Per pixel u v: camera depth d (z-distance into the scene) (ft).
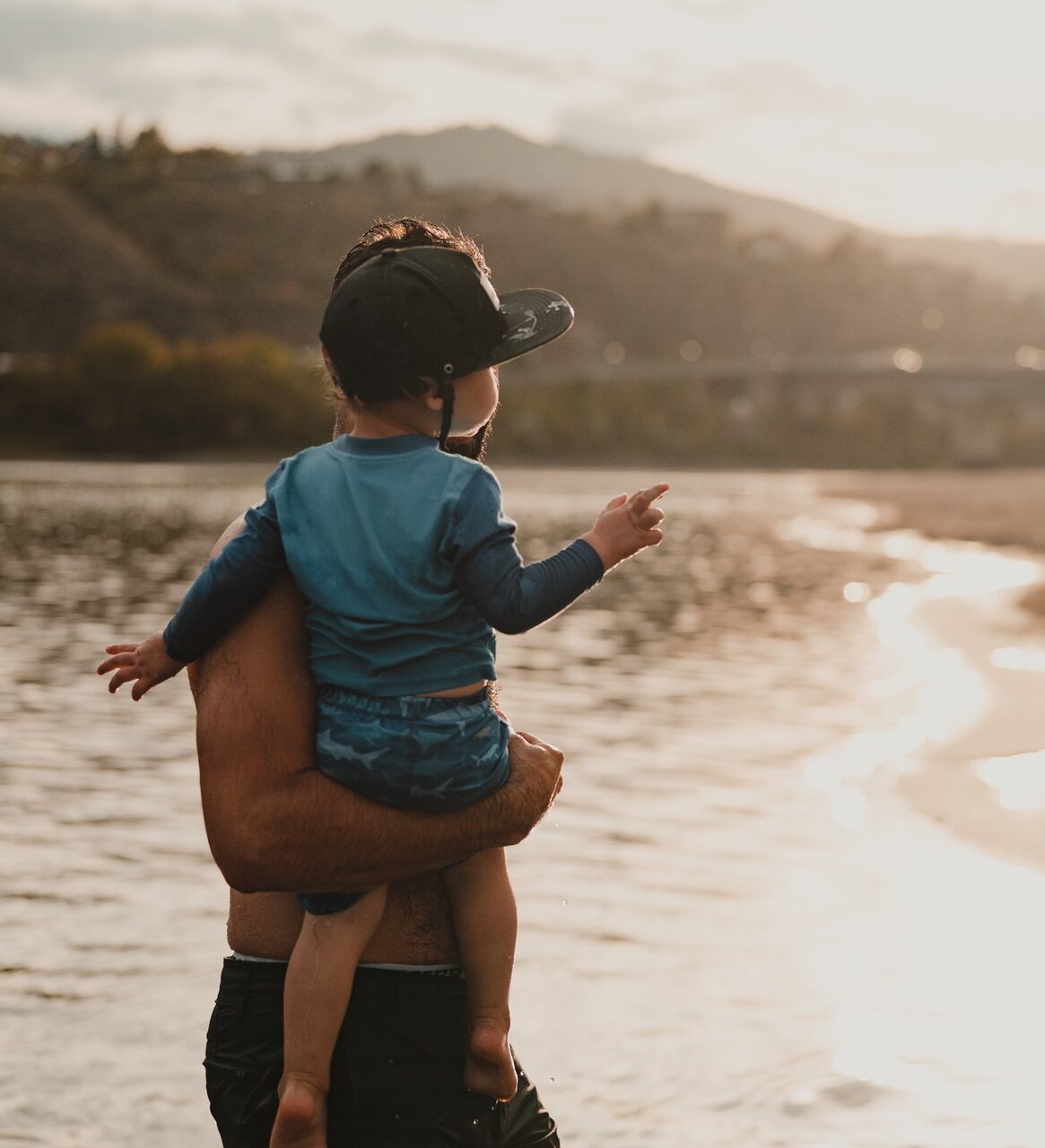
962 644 59.41
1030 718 38.42
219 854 6.64
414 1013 7.13
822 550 139.03
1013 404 588.91
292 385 422.00
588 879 20.95
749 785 28.71
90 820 24.43
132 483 285.84
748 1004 15.39
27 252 639.76
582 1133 11.92
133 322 625.00
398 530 6.59
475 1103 7.23
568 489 303.07
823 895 20.04
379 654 6.61
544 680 45.83
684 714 38.96
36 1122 12.16
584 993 15.72
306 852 6.61
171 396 415.03
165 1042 14.19
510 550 6.56
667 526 177.68
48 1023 14.61
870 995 15.57
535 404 501.15
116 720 35.60
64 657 48.91
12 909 18.86
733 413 557.74
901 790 27.78
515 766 7.02
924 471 538.06
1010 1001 15.33
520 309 7.21
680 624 66.08
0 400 420.77
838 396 595.47
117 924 18.24
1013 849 22.76
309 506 6.73
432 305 6.69
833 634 63.10
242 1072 7.25
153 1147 11.76
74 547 114.01
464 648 6.71
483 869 7.22
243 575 6.76
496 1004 7.17
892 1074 13.23
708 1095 12.89
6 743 32.07
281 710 6.69
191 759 30.50
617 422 513.04
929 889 20.31
